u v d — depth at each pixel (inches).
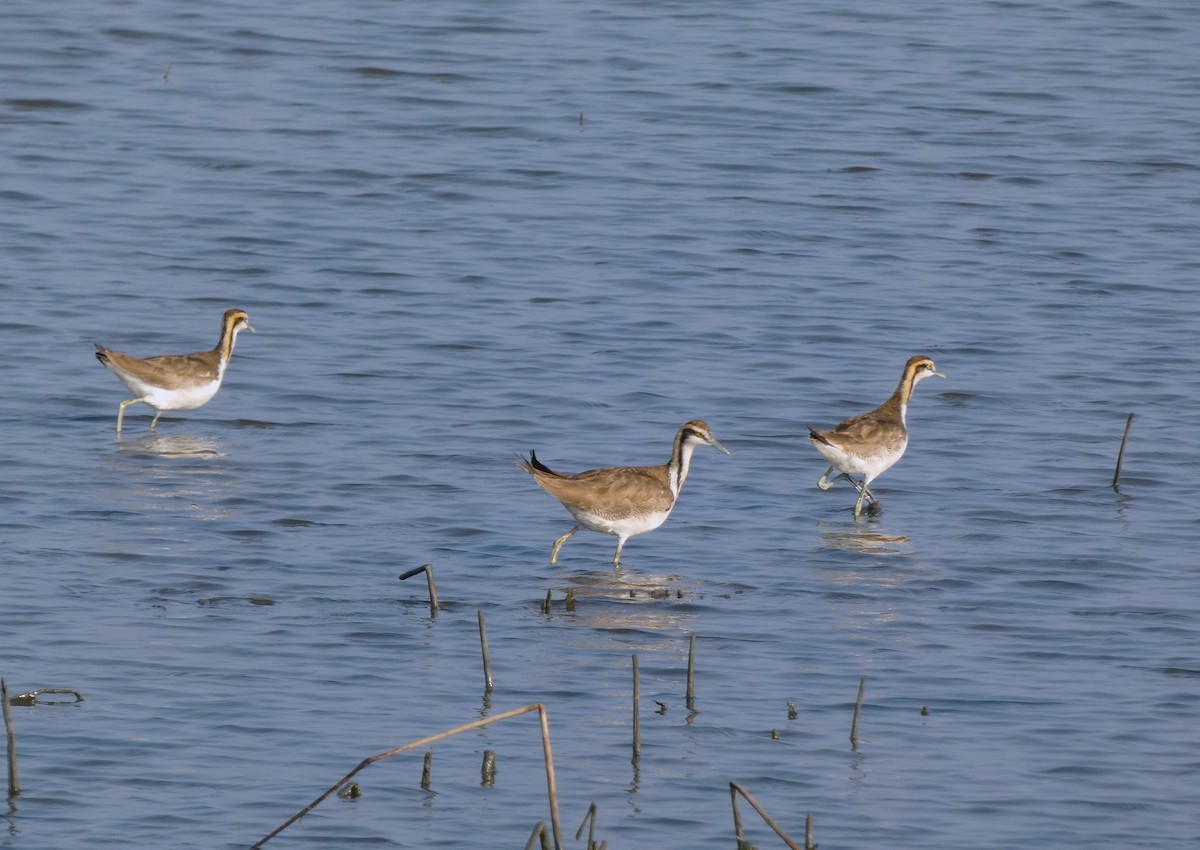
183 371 1060.5
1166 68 1987.0
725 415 1131.3
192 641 763.4
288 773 647.1
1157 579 882.8
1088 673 765.3
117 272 1364.4
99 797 622.5
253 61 1919.3
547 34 2044.8
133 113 1750.7
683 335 1278.3
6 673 720.3
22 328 1239.5
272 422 1093.8
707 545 920.9
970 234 1521.9
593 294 1358.3
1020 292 1387.8
